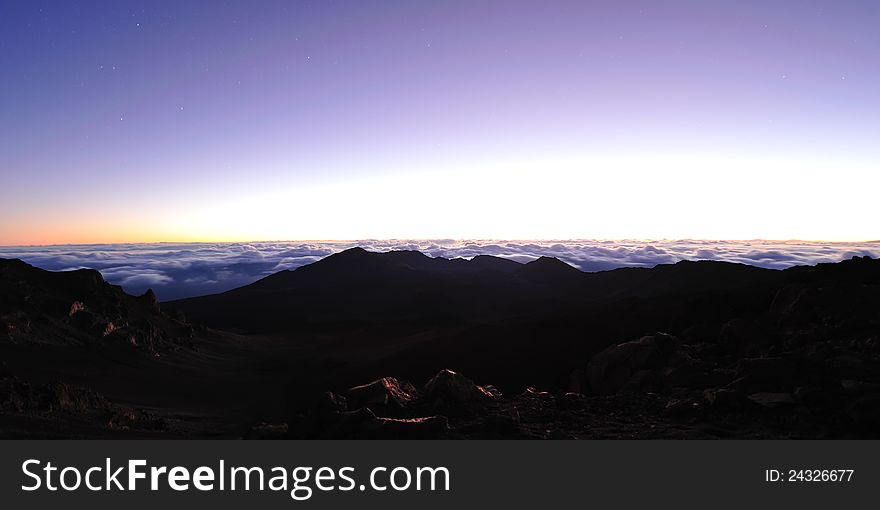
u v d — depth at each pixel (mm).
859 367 14797
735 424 12547
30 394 21312
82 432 17547
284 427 13062
